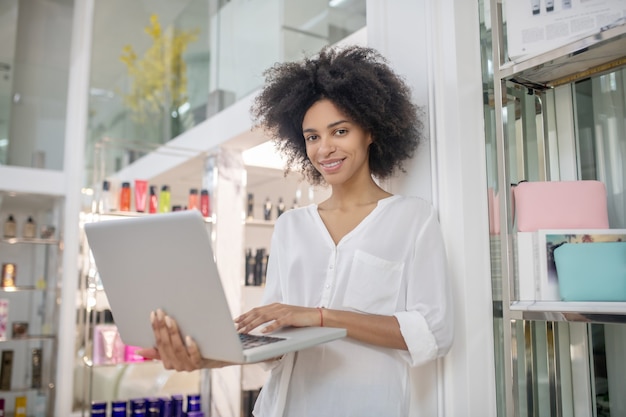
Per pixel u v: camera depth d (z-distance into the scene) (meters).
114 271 0.93
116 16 5.00
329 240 1.19
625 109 1.30
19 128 4.33
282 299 1.25
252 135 3.32
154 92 4.76
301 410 1.12
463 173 1.31
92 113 4.64
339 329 0.97
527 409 1.26
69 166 4.35
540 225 1.18
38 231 4.39
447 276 1.13
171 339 0.87
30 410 4.09
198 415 3.31
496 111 1.26
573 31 1.15
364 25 2.73
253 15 3.50
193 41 4.44
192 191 3.64
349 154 1.18
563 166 1.40
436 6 1.40
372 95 1.18
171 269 0.83
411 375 1.36
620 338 1.29
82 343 4.05
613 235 1.12
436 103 1.38
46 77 4.53
